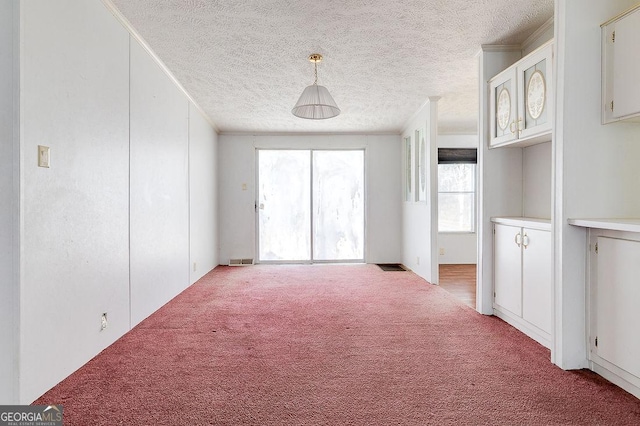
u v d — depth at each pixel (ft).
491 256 11.05
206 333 9.44
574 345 7.35
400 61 11.72
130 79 9.71
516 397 6.23
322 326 10.00
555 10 7.54
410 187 19.65
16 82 5.66
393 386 6.63
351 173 21.85
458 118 18.94
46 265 6.32
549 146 9.82
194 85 13.79
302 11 8.78
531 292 8.95
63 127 6.81
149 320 10.53
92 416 5.65
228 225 21.22
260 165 21.63
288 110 17.04
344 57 11.39
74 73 7.16
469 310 11.57
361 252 21.91
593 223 6.62
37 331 6.10
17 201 5.66
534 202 10.48
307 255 21.75
